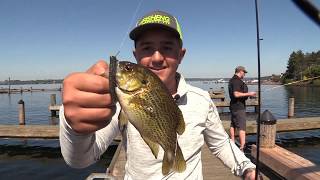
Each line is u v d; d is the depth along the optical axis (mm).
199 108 656
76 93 315
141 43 622
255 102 5836
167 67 623
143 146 591
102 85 321
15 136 3430
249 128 3213
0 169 2836
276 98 10109
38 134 3416
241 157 744
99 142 521
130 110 356
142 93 363
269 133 1935
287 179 1565
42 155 3252
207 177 1654
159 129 385
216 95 6875
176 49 629
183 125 411
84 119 319
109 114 329
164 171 405
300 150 3221
